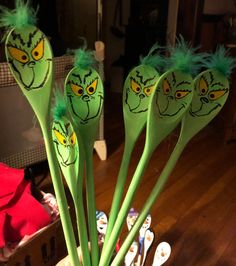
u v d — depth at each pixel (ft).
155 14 6.91
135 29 7.42
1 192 2.19
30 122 3.47
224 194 3.78
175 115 1.11
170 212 3.39
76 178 1.23
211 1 6.31
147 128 1.12
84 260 1.40
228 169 4.37
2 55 2.97
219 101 1.18
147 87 1.23
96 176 4.02
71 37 5.98
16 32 0.96
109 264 1.46
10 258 1.92
